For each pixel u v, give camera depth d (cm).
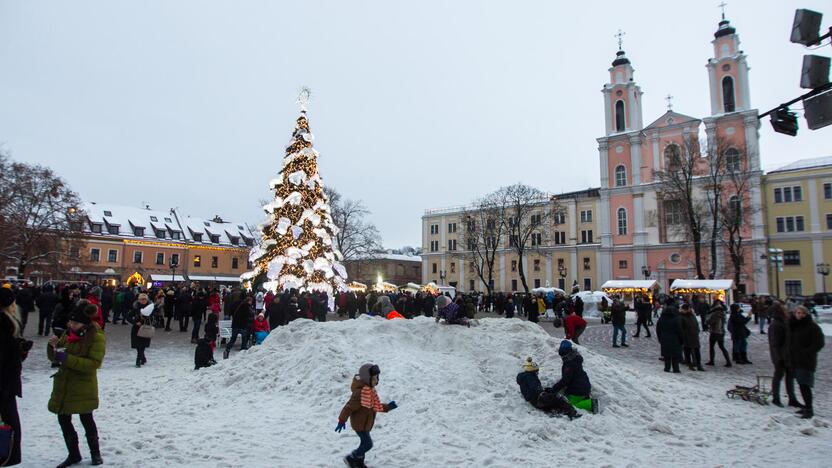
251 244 7619
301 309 2152
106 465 595
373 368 610
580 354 952
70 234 4534
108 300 2217
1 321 523
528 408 820
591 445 718
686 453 713
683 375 1369
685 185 4928
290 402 898
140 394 1006
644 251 5819
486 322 1185
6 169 4288
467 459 643
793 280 5341
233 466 604
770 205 5556
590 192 7088
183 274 6788
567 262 6725
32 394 991
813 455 709
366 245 5166
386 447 675
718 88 5647
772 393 1023
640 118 6256
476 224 6194
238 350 1684
